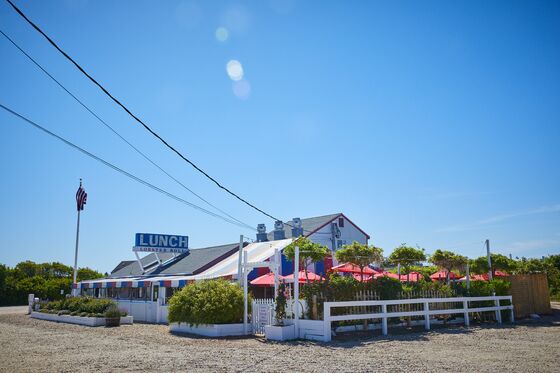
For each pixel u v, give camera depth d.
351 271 24.14
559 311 29.41
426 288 22.50
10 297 57.28
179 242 39.12
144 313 29.77
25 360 12.12
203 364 11.14
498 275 32.56
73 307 28.59
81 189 40.09
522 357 11.61
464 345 14.10
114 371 10.27
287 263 30.08
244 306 19.59
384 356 12.05
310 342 15.70
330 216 38.34
